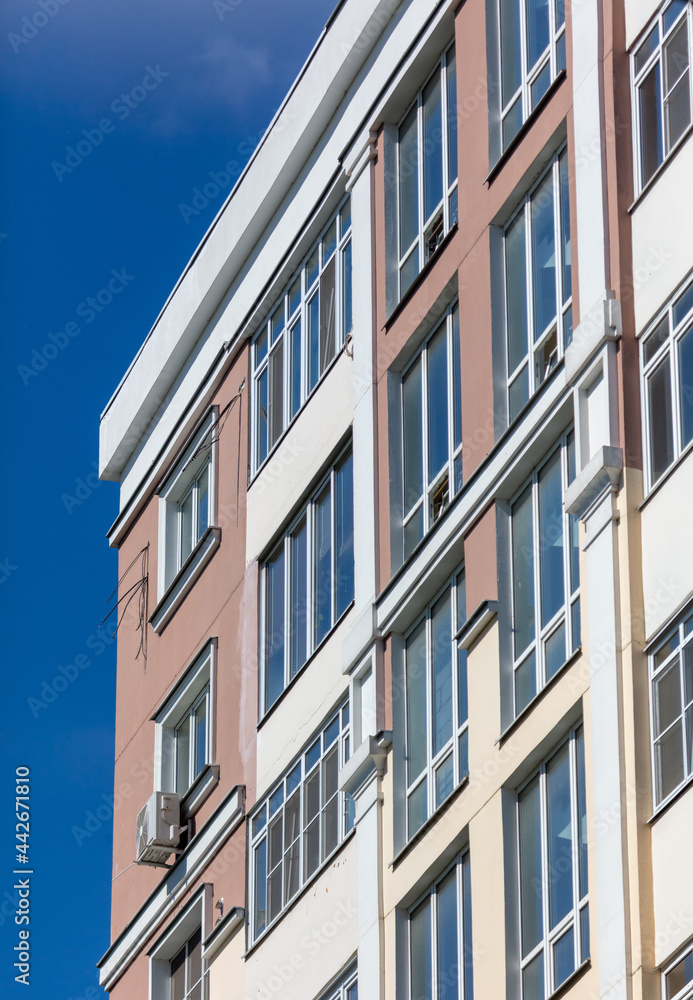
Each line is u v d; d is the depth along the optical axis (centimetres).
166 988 4016
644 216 2694
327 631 3509
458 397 3177
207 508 4241
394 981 2969
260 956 3494
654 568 2530
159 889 4050
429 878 2950
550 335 2927
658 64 2738
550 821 2677
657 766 2442
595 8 2867
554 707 2673
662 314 2620
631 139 2769
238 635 3894
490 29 3219
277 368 3956
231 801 3756
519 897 2703
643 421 2622
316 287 3819
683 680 2427
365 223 3559
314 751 3478
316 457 3650
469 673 2914
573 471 2784
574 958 2558
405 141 3538
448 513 3077
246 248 4122
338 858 3266
